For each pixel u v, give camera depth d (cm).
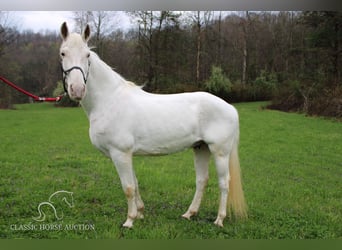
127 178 368
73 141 1011
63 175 604
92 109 374
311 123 1370
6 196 474
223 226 386
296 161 772
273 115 1641
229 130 379
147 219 400
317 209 447
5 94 2420
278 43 2478
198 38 2403
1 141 976
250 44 2620
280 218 411
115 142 363
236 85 2423
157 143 371
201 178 409
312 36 1850
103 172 625
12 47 2392
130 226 373
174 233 362
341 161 777
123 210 431
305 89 1852
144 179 581
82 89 333
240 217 405
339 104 1531
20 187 516
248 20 2502
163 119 367
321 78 1859
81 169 655
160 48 2386
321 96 1697
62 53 344
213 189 541
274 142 1001
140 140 368
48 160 735
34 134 1138
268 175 643
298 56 2244
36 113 1936
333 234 368
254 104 2239
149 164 716
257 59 2658
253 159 786
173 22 2322
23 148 876
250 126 1307
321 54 1902
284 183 586
